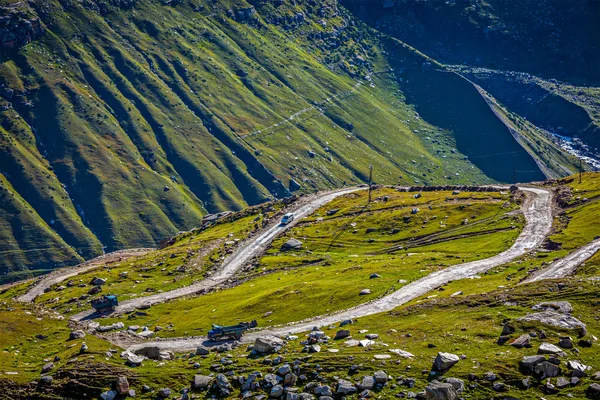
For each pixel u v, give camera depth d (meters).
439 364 66.19
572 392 61.00
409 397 62.44
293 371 69.12
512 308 82.31
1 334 93.62
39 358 83.88
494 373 64.31
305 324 95.56
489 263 124.25
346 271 135.75
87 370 73.81
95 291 149.25
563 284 86.56
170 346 89.88
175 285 154.25
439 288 107.38
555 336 70.94
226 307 121.94
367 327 84.00
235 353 78.12
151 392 69.75
